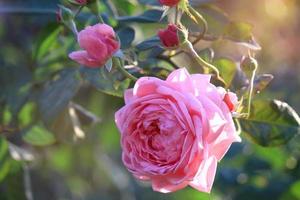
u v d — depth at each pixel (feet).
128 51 2.77
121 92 2.75
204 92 2.35
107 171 5.60
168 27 2.52
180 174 2.33
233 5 4.32
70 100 3.21
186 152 2.29
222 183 4.32
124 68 2.64
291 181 4.20
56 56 3.42
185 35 2.52
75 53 2.53
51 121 3.15
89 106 4.05
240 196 4.22
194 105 2.27
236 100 2.39
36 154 4.87
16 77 3.57
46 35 3.45
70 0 2.67
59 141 3.29
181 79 2.33
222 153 2.35
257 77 2.72
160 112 2.32
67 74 3.21
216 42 3.10
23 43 4.56
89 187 5.53
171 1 2.53
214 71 2.67
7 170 3.59
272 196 4.17
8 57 4.55
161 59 2.80
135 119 2.35
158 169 2.33
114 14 3.18
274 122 2.77
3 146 3.56
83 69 2.90
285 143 2.76
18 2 3.89
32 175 5.17
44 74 3.44
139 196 6.10
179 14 2.61
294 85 4.78
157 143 2.35
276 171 4.28
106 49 2.51
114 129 5.08
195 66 2.75
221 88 2.40
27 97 3.47
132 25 3.14
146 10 3.11
